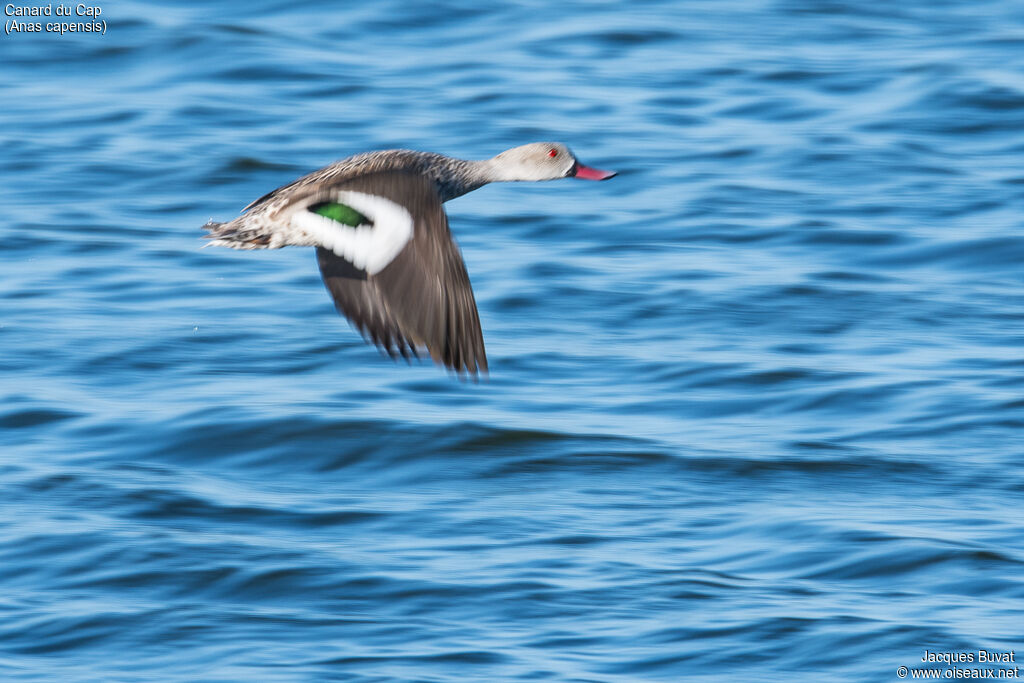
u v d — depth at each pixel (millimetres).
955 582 11445
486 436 14023
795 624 10867
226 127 22453
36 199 19844
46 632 11008
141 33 26297
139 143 21844
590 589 11391
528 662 10422
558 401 14812
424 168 9266
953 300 17047
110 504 12797
